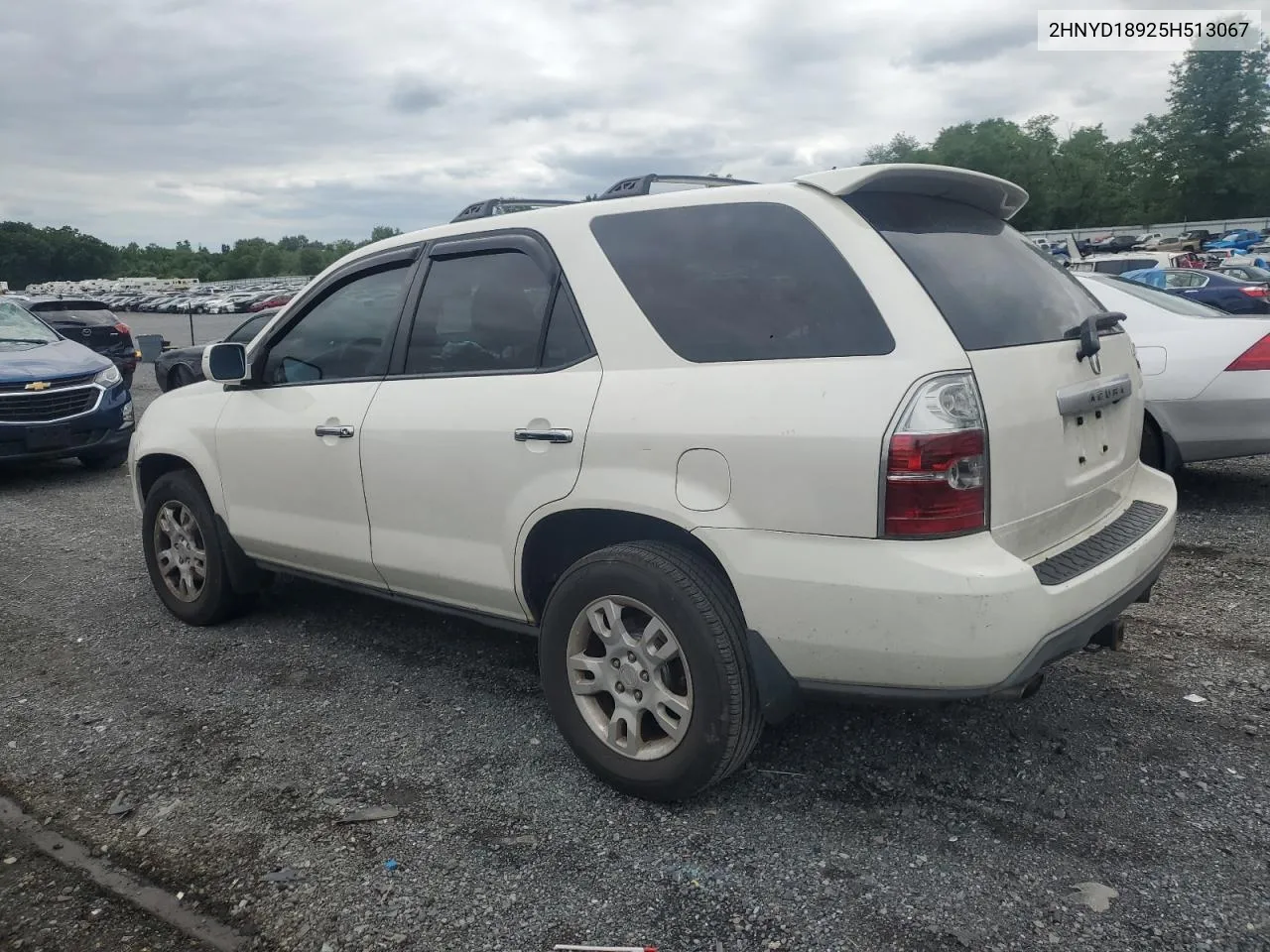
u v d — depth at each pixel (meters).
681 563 2.89
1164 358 6.12
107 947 2.54
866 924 2.52
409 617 4.98
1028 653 2.56
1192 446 6.11
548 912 2.61
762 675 2.79
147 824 3.11
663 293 3.06
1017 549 2.73
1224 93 74.12
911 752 3.38
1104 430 3.26
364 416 3.82
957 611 2.49
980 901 2.58
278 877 2.80
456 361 3.61
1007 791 3.11
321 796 3.24
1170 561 5.41
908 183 3.03
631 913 2.59
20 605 5.38
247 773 3.42
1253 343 5.90
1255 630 4.37
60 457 9.02
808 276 2.83
